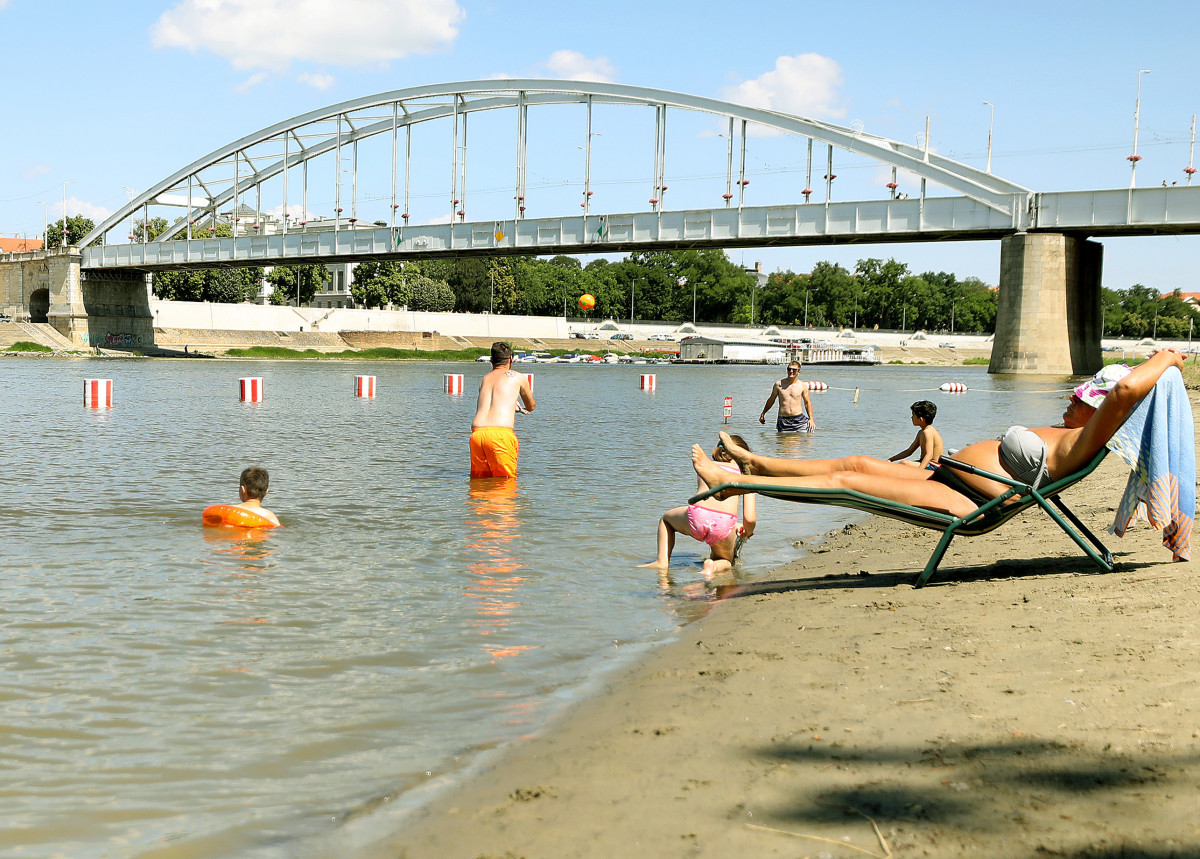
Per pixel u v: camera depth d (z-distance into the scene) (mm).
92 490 11742
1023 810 3002
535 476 13891
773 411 30750
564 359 111750
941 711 3953
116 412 26078
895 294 189250
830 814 3096
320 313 115750
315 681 4887
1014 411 31797
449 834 3193
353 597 6703
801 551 8953
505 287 152750
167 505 10688
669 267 179000
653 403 35188
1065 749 3436
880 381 63500
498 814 3320
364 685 4832
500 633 5848
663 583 7406
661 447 18406
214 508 9484
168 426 21672
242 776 3742
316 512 10445
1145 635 4754
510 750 3951
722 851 2902
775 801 3229
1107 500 9969
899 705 4082
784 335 149375
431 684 4852
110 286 102125
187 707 4496
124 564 7688
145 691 4707
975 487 6742
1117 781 3139
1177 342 194250
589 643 5648
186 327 105625
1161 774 3154
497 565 7906
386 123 89688
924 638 5180
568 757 3812
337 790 3609
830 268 185250
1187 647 4469
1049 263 65500
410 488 12438
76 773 3760
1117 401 6207
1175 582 5797
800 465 7180
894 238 69500
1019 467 6453
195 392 37281
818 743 3727
